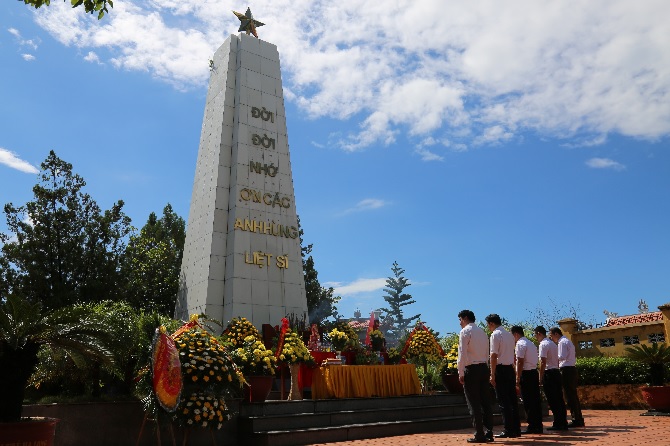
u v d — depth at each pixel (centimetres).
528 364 955
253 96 2177
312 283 3188
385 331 6266
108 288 2225
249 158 2073
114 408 881
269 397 1434
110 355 758
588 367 1695
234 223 1945
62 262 2191
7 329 669
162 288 2628
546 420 1307
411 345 1580
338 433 1034
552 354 1009
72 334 724
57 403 848
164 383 746
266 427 997
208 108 2291
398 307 6562
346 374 1224
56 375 980
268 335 1777
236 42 2273
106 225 2306
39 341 705
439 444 843
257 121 2150
